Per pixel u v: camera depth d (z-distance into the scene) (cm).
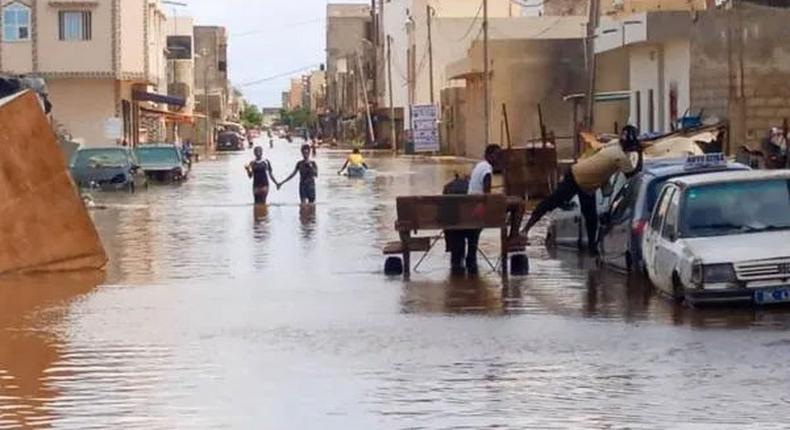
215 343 1738
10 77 3152
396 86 13538
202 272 2653
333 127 19850
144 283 2473
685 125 4209
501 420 1261
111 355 1658
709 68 4425
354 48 19175
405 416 1284
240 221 4053
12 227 2623
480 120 8631
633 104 6241
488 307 2077
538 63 8088
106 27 8444
